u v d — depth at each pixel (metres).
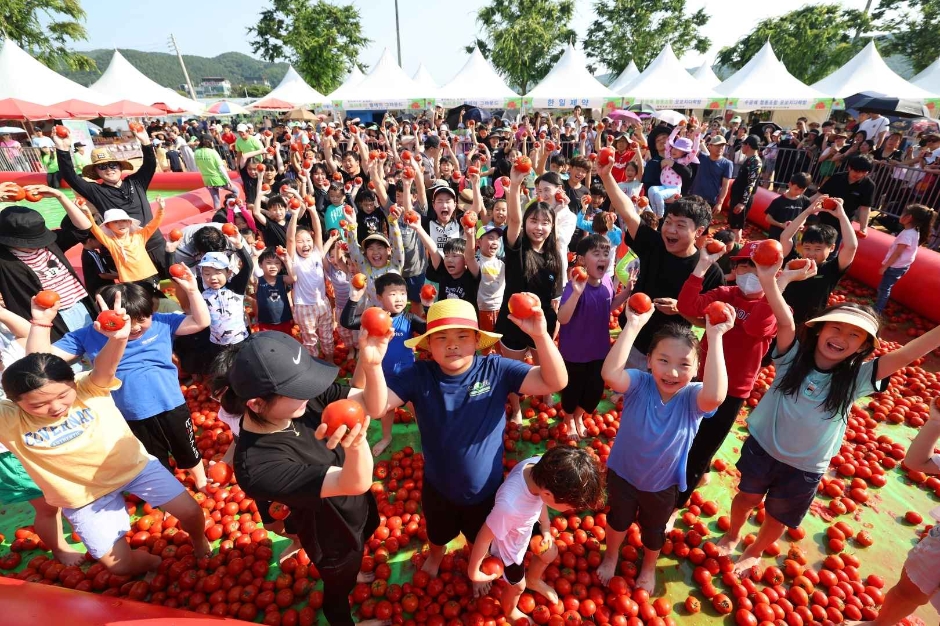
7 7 31.27
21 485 2.96
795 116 31.61
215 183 11.45
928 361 6.21
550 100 19.75
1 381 2.41
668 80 19.53
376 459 4.57
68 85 19.45
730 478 4.29
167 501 3.13
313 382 2.08
